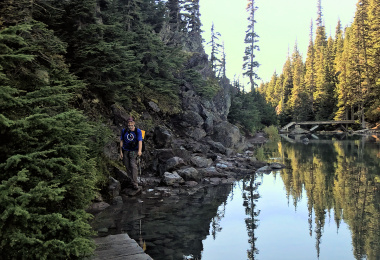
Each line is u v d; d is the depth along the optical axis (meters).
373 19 53.47
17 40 3.77
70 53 9.78
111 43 9.66
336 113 57.69
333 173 12.79
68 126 3.93
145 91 15.51
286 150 23.41
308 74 75.25
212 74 28.25
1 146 3.29
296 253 4.89
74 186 3.67
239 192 9.64
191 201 8.38
